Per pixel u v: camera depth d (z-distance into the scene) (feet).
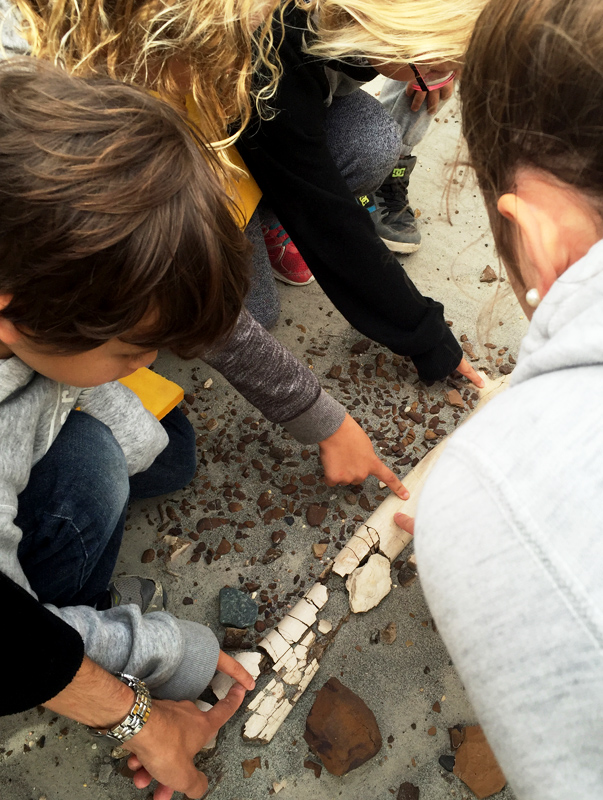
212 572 4.81
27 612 2.55
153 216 2.16
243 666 4.21
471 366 6.07
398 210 6.80
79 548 3.35
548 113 1.57
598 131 1.51
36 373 3.01
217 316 2.57
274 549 4.91
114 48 3.45
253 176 4.78
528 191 1.72
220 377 5.92
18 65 2.42
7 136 2.08
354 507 5.14
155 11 3.32
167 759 3.26
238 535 4.98
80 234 2.06
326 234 4.67
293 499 5.17
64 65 3.39
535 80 1.56
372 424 5.67
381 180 5.95
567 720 1.20
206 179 2.38
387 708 4.22
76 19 3.31
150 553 4.85
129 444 3.94
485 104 1.77
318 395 4.31
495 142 1.77
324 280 5.02
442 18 3.44
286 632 4.37
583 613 1.20
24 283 2.16
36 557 3.26
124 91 2.31
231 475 5.30
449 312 6.50
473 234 7.28
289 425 4.42
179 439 4.68
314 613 4.48
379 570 4.68
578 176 1.60
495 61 1.67
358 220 4.61
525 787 1.29
